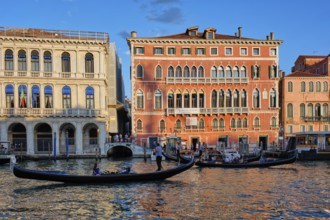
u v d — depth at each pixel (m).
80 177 17.92
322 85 45.19
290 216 12.21
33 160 33.78
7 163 30.05
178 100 42.28
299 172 24.22
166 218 11.95
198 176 21.66
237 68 43.00
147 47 41.56
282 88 45.53
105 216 12.28
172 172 19.50
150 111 41.59
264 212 12.69
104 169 25.84
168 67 42.00
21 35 36.44
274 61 43.28
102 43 37.53
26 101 35.88
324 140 37.00
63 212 12.82
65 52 37.12
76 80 37.00
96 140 37.84
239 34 45.47
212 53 42.62
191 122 42.16
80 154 36.09
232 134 42.75
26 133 35.69
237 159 27.58
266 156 37.66
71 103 37.00
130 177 18.78
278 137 43.16
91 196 15.45
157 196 15.41
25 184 18.59
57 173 17.81
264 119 43.19
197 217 12.04
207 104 42.50
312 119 44.84
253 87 43.06
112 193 16.09
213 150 34.94
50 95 36.66
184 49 42.25
